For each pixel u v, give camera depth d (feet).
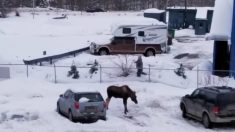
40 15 310.65
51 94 95.25
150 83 107.14
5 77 107.65
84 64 123.24
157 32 155.22
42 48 164.76
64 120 72.69
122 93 79.71
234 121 71.10
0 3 295.69
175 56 152.25
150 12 223.30
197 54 156.66
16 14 298.35
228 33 118.11
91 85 103.24
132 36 153.28
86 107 72.18
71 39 195.31
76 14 331.16
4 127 68.08
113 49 151.64
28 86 97.55
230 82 108.58
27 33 219.61
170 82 108.58
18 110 77.92
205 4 433.07
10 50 157.17
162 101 88.94
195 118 76.02
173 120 76.95
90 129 66.69
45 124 70.08
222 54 123.75
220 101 70.59
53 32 224.74
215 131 70.38
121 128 67.56
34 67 118.11
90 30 231.30
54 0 438.40
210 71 116.57
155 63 121.39
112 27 159.12
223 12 121.70
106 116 77.05
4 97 89.56
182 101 79.66
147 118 77.20
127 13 342.03
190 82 109.50
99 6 433.48
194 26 241.14
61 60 133.69
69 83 106.11
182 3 433.89
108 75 111.65
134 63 117.91
